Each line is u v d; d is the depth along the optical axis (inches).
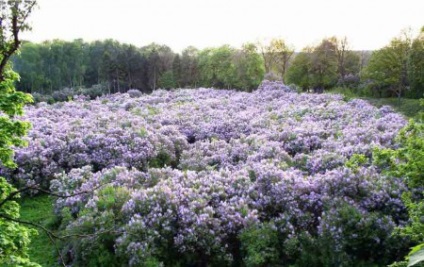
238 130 1087.6
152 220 509.0
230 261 493.0
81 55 3034.0
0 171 741.3
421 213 351.9
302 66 2011.6
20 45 283.4
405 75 1558.8
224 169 741.9
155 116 1235.9
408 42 1541.6
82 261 492.7
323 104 1342.3
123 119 1140.5
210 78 2443.4
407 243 465.4
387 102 1508.4
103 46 3166.8
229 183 631.8
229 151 871.1
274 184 593.0
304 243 494.3
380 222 478.0
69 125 1050.7
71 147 854.5
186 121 1179.9
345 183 552.1
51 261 518.6
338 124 1035.9
